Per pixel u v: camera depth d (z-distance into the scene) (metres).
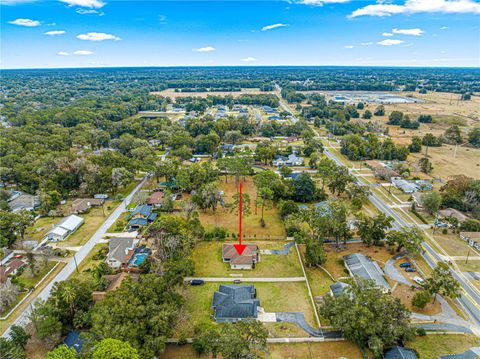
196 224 90.12
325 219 85.31
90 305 63.28
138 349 49.88
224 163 139.25
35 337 59.16
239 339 50.28
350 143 174.62
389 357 53.34
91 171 121.62
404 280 75.44
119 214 108.44
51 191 112.88
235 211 109.88
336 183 117.88
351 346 58.09
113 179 120.19
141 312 53.75
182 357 55.59
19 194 120.75
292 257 84.94
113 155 139.75
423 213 109.12
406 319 56.09
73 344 56.22
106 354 45.19
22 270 78.00
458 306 67.31
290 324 62.75
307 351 57.12
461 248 88.44
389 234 87.12
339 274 77.62
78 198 119.12
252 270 79.56
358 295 58.22
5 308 66.81
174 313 57.44
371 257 84.44
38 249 85.06
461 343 58.06
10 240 88.25
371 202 118.19
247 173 138.62
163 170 131.12
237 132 195.12
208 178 129.25
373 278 71.69
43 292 71.62
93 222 103.06
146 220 102.56
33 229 97.88
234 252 83.19
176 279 67.44
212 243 91.56
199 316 64.62
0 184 128.62
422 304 64.25
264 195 110.56
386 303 57.22
